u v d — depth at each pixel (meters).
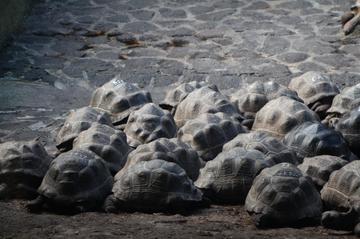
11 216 12.89
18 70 22.58
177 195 13.24
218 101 16.77
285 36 24.66
